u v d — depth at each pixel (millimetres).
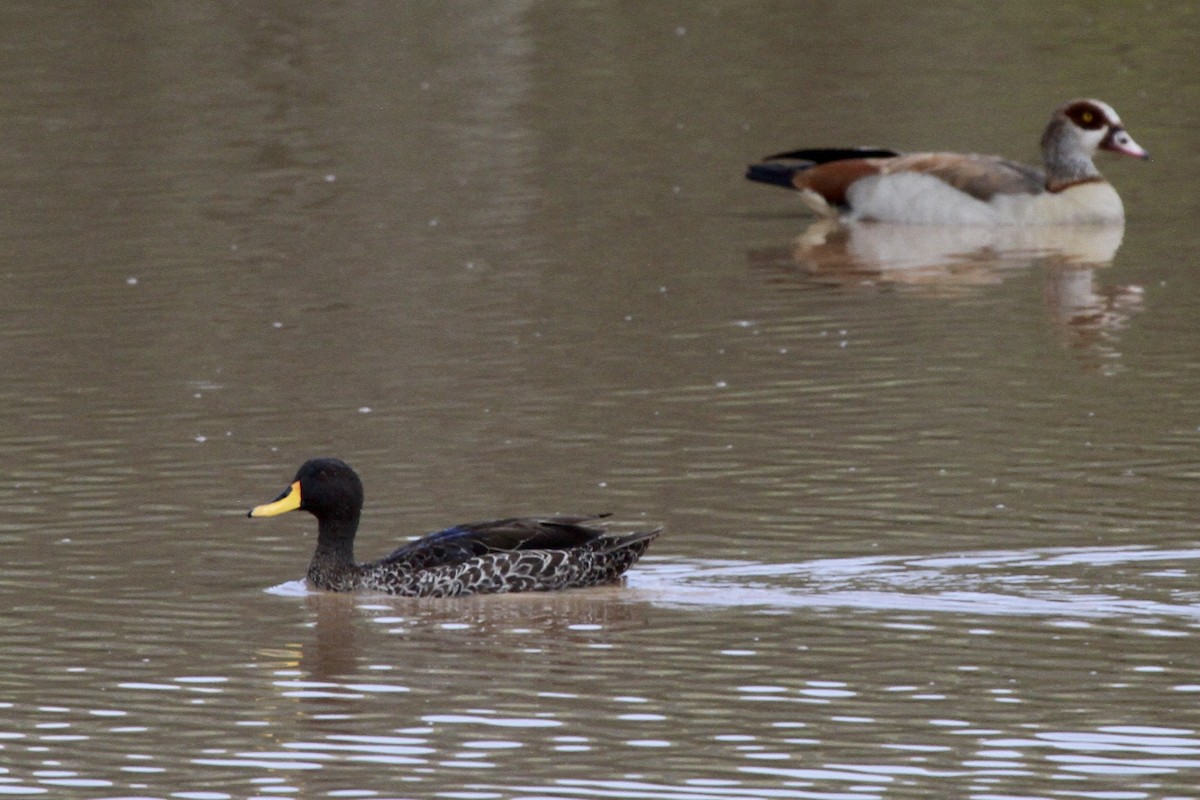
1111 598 13812
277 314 23078
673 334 22062
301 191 29250
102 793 11109
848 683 12461
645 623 13719
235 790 11109
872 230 28547
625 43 39219
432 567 14625
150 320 22875
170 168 30578
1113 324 22141
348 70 37094
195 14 41219
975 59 37562
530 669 12906
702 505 16109
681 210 28688
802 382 19969
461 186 29625
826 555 14812
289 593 14641
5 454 17984
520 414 18969
